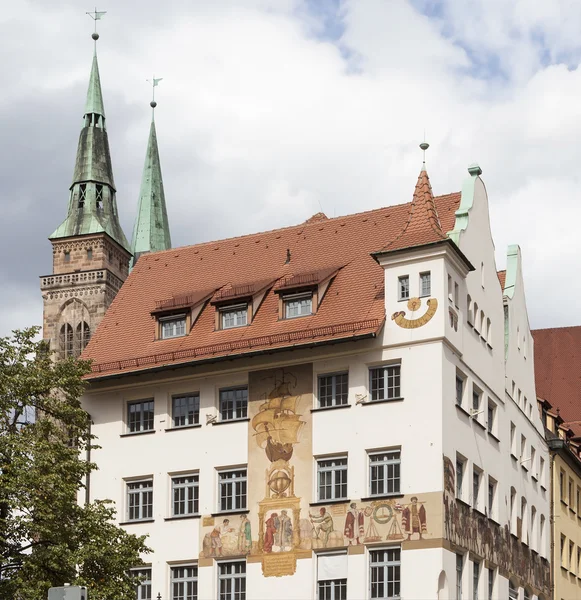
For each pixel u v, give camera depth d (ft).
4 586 158.71
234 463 196.44
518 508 220.84
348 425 188.85
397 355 188.34
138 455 204.85
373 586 182.19
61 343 408.26
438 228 192.34
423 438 183.52
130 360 207.10
